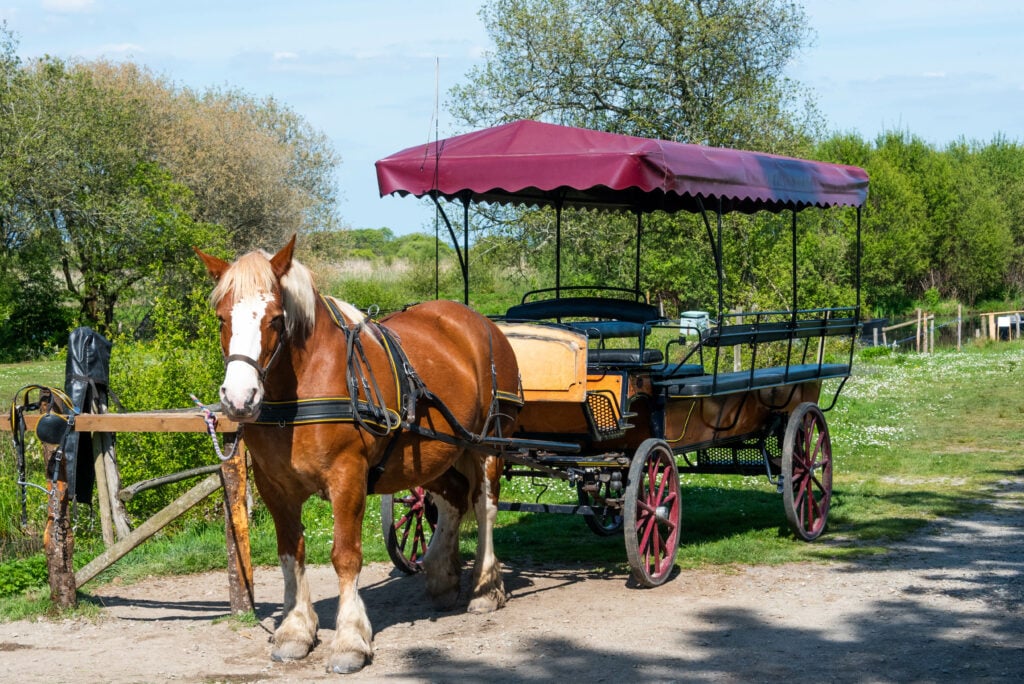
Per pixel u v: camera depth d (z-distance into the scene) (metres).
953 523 9.30
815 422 8.95
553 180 7.09
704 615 6.37
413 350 6.13
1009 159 56.66
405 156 7.87
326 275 41.25
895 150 52.44
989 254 51.47
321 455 5.39
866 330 39.53
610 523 9.28
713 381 7.50
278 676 5.27
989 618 6.20
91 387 6.88
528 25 24.77
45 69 33.62
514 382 6.94
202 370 9.45
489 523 6.69
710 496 10.75
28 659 5.61
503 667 5.36
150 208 32.59
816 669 5.25
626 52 25.44
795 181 8.31
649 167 6.75
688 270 22.55
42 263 33.81
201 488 6.72
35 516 9.05
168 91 40.22
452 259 39.53
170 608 6.79
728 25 25.05
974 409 17.72
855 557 7.98
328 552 8.31
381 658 5.57
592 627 6.13
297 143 45.12
